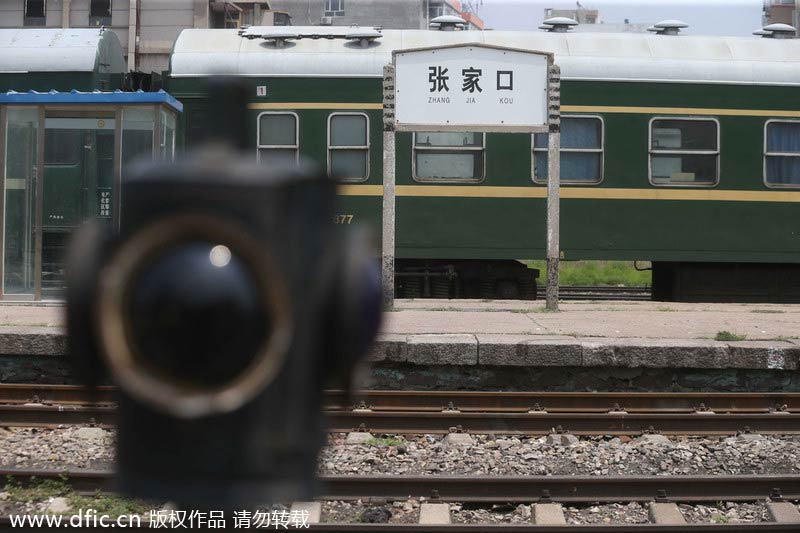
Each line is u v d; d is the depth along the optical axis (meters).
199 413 1.25
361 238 1.40
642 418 6.93
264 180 1.29
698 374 8.02
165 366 1.27
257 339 1.27
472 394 7.45
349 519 5.08
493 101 10.62
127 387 1.26
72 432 6.66
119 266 1.27
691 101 13.87
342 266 1.34
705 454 6.40
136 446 1.30
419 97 10.61
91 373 1.33
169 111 11.26
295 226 1.30
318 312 1.31
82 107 10.76
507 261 14.38
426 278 14.20
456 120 10.62
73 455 6.17
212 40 13.88
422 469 6.00
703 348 7.88
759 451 6.41
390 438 6.73
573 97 13.70
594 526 4.71
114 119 10.80
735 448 6.49
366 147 13.52
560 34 14.21
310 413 1.32
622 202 13.77
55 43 13.84
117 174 10.77
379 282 1.43
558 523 5.01
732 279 14.50
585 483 5.44
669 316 10.75
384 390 7.87
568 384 8.00
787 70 14.07
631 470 6.10
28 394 7.50
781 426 6.99
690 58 13.98
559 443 6.62
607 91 13.75
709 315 11.00
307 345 1.30
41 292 10.87
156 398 1.26
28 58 13.66
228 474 1.28
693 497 5.44
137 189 1.30
